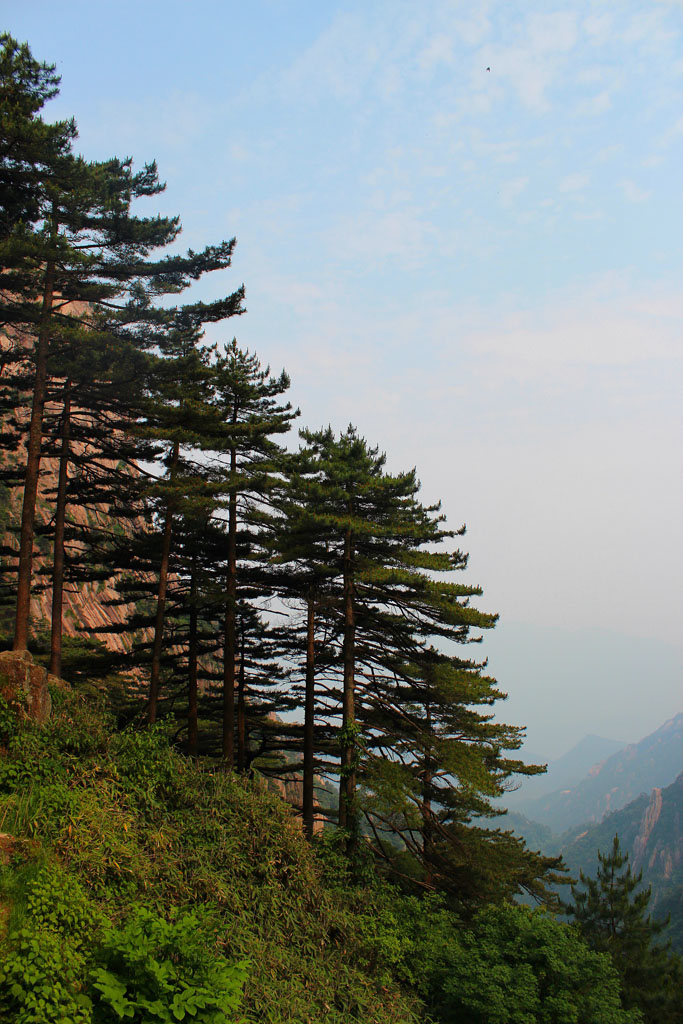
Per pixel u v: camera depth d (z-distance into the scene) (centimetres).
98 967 769
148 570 2573
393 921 1680
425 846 2327
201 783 1572
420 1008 1443
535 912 1756
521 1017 1390
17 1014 663
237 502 2434
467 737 2303
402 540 2320
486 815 2458
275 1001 1065
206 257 2208
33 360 2141
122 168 2233
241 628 2800
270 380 2606
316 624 2559
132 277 2205
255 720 2959
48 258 1928
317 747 2773
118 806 1293
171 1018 752
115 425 2308
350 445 2411
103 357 1997
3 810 1084
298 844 1548
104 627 2533
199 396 2452
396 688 2333
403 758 2200
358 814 2041
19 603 1881
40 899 812
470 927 1889
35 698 1598
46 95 1984
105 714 1839
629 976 2467
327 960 1334
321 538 2266
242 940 1159
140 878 1095
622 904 2709
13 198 1998
